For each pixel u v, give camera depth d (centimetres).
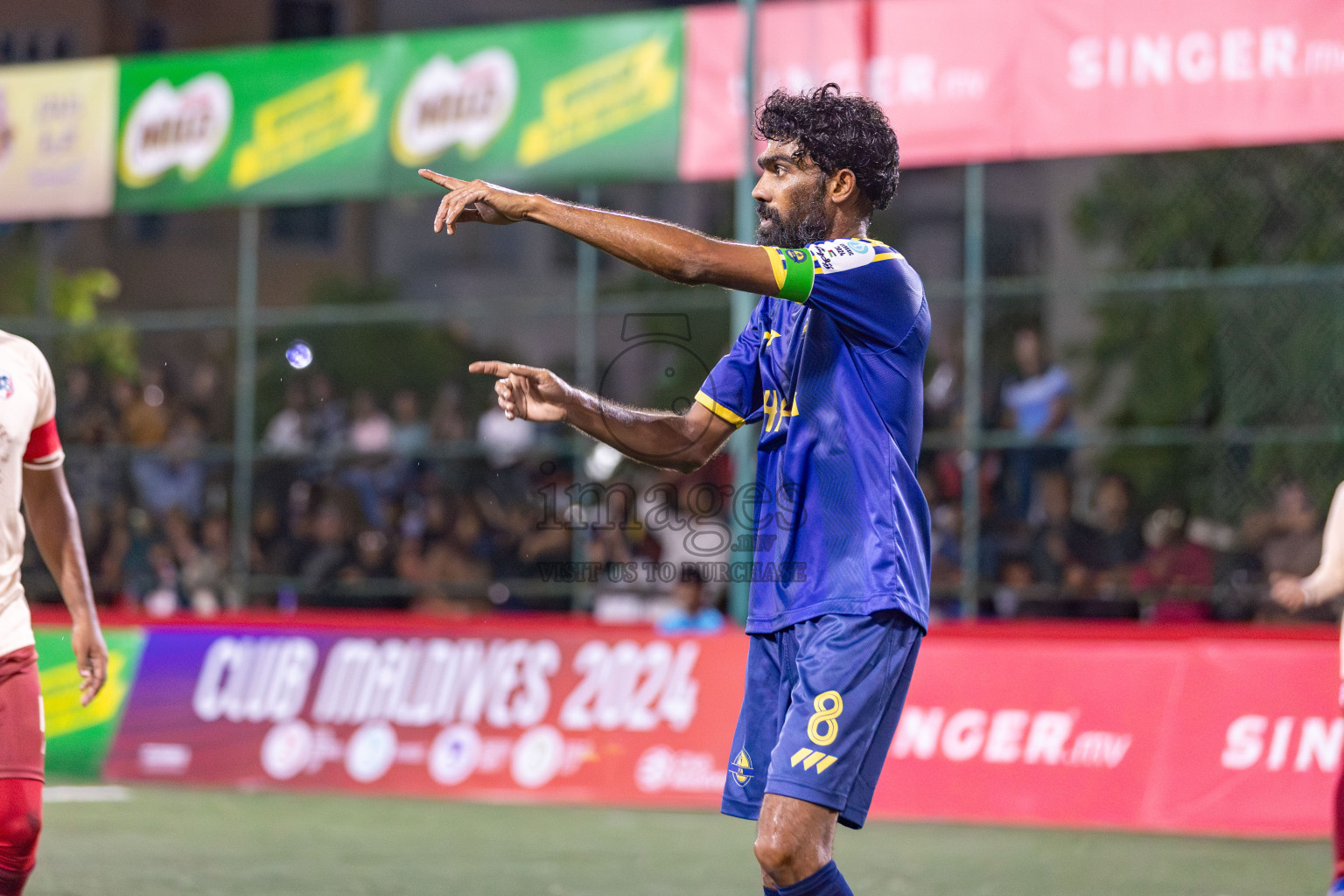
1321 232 3681
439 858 1839
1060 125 2431
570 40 2689
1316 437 2656
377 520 3528
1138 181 4066
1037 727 2186
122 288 6456
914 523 921
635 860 1830
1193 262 3938
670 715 2338
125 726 2581
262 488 3712
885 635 897
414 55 2780
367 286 6569
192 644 2595
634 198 5978
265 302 6725
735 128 2591
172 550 3503
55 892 1587
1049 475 3078
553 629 2428
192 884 1650
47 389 1097
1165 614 2794
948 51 2481
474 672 2445
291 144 2847
